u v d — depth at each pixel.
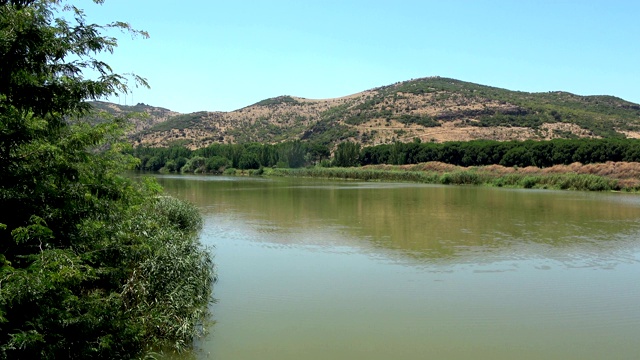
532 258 16.14
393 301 11.67
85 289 9.21
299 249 17.30
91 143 6.95
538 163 66.94
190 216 20.75
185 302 9.93
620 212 29.11
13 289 5.40
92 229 7.92
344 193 42.44
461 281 13.41
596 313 10.98
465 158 75.81
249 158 92.56
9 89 5.97
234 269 14.52
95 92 6.50
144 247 9.27
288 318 10.52
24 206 6.47
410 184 60.78
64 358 6.37
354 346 9.16
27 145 6.39
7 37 5.73
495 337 9.62
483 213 28.05
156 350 8.77
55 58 6.36
